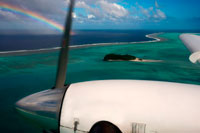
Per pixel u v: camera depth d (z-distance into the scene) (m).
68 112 3.76
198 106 3.40
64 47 4.63
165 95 3.64
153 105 3.44
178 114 3.29
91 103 3.71
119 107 3.52
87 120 3.58
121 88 3.95
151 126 3.27
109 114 3.49
